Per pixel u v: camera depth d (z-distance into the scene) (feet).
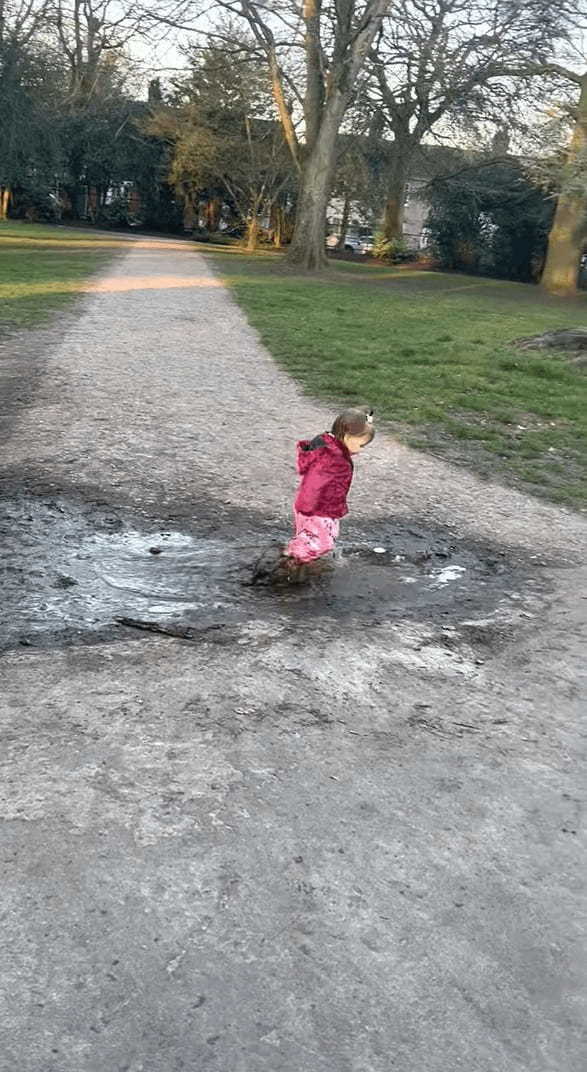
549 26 90.38
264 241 185.68
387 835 11.02
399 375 37.63
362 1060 8.33
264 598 16.25
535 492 23.57
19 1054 8.07
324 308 64.28
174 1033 8.41
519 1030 8.81
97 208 197.57
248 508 20.21
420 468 24.56
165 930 9.56
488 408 32.19
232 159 149.28
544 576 18.34
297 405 29.99
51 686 13.11
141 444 24.02
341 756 12.22
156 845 10.58
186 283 73.20
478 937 9.91
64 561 17.01
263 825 10.98
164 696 13.07
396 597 16.78
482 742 12.81
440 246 158.71
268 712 12.94
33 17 108.06
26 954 9.11
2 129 110.63
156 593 16.11
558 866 10.86
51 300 53.11
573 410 33.73
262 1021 8.62
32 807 10.93
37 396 28.12
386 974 9.29
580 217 116.26
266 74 130.31
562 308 95.30
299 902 10.10
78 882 10.08
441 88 108.37
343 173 154.81
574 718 13.58
